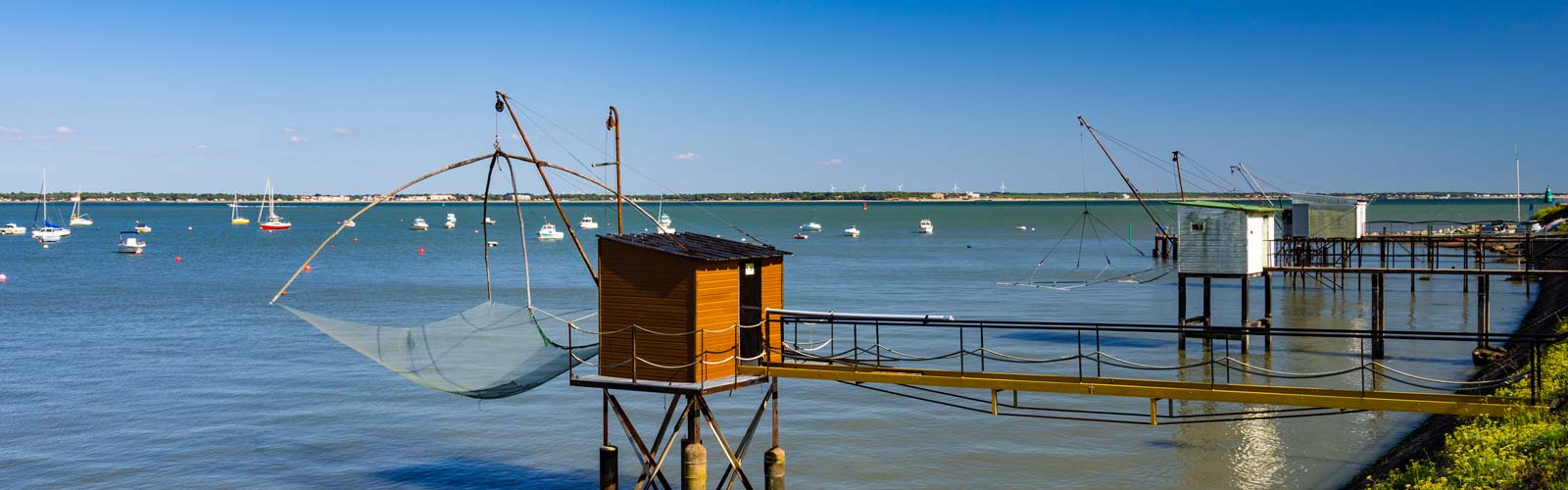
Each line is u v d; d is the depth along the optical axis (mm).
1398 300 72312
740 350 26750
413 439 36281
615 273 26250
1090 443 34250
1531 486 21531
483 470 32719
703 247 27047
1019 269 114938
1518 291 76250
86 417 39250
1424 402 24422
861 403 40438
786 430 36688
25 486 31109
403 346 30828
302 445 35594
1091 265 118875
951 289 90750
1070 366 47844
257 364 50062
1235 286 85750
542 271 116938
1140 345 53312
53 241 189125
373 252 156875
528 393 42875
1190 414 37750
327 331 31359
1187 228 51406
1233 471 30859
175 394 43312
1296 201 71250
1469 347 49812
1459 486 23344
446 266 126812
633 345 25922
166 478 31922
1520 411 24438
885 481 30984
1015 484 30375
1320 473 30312
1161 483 30047
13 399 42406
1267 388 24953
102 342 57906
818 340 55469
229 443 35719
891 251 153750
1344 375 44062
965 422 37219
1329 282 84938
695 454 25703
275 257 144750
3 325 65938
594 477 32062
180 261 136125
